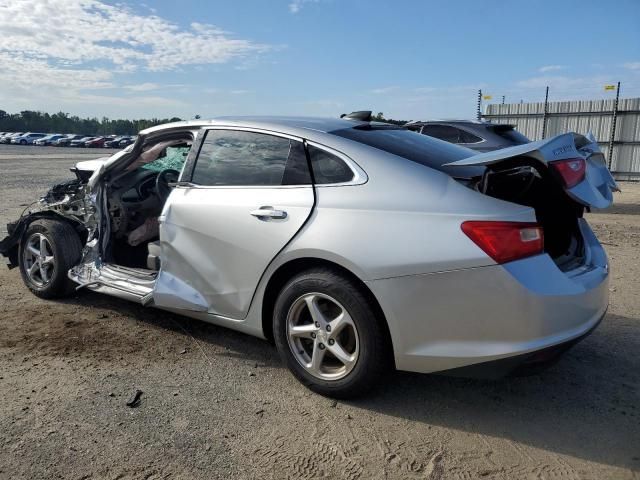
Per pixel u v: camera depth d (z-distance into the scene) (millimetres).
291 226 3219
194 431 2895
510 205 2809
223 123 3844
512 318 2705
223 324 3666
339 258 3002
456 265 2750
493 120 20156
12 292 5098
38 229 4797
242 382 3449
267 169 3498
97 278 4410
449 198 2887
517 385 3451
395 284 2863
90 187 4566
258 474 2559
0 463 2594
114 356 3789
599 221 9930
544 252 2842
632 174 17547
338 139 3336
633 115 17188
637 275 5941
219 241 3533
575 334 2844
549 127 18875
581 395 3330
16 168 23234
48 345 3939
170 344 4008
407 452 2746
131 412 3068
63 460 2627
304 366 3293
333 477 2547
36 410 3068
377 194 3043
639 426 2992
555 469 2617
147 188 5133
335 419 3037
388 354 3051
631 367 3703
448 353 2822
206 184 3754
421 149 3428
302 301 3223
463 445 2811
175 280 3820
